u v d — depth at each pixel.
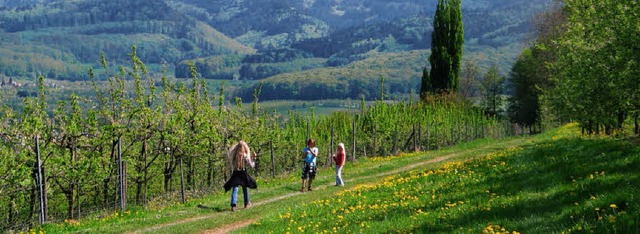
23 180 17.72
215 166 29.75
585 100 23.95
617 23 19.19
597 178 11.20
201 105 28.20
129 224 16.95
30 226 17.78
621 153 14.76
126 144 24.12
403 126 54.28
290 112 45.47
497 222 9.46
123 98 23.73
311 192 23.09
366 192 18.39
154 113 24.11
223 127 31.31
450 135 63.97
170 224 16.94
